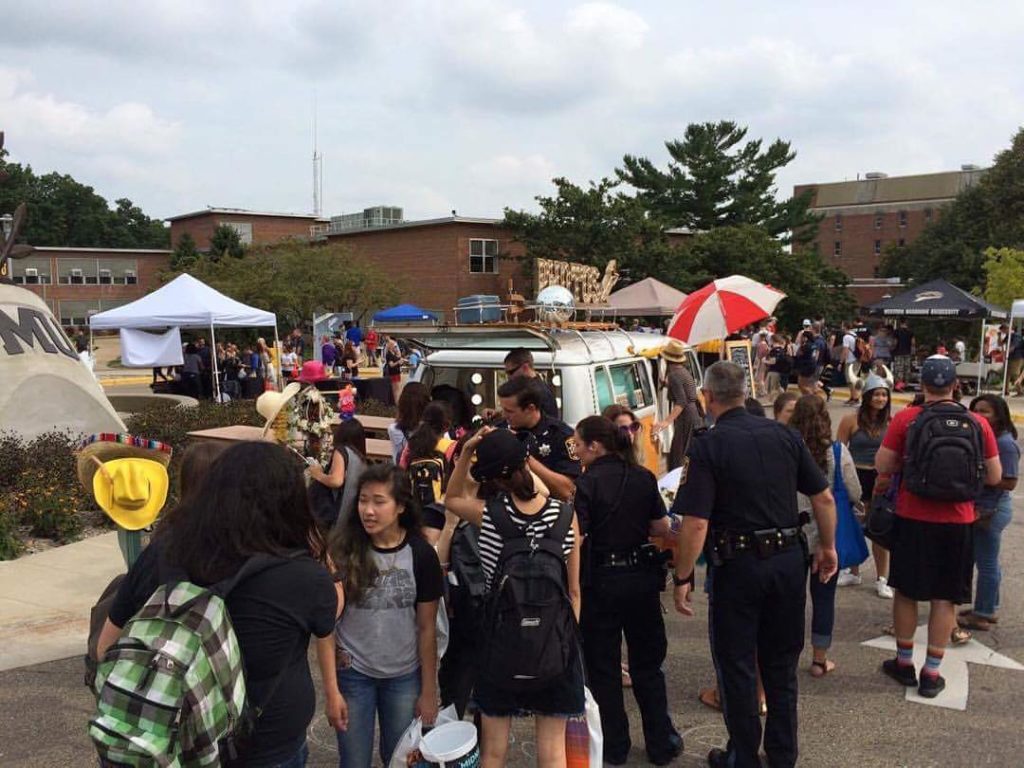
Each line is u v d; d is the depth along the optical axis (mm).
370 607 3262
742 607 3768
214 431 8430
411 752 3234
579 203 39656
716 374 3973
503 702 3234
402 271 46094
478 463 3248
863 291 72250
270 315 19219
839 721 4535
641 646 4070
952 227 55906
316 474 5176
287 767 2373
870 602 6531
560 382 6398
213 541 2230
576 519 3629
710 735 4402
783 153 50719
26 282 65875
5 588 6570
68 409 11000
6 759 4090
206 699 2061
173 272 55250
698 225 50844
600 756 3434
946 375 4711
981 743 4289
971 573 4781
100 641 2412
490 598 3193
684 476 3869
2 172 12594
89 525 8508
